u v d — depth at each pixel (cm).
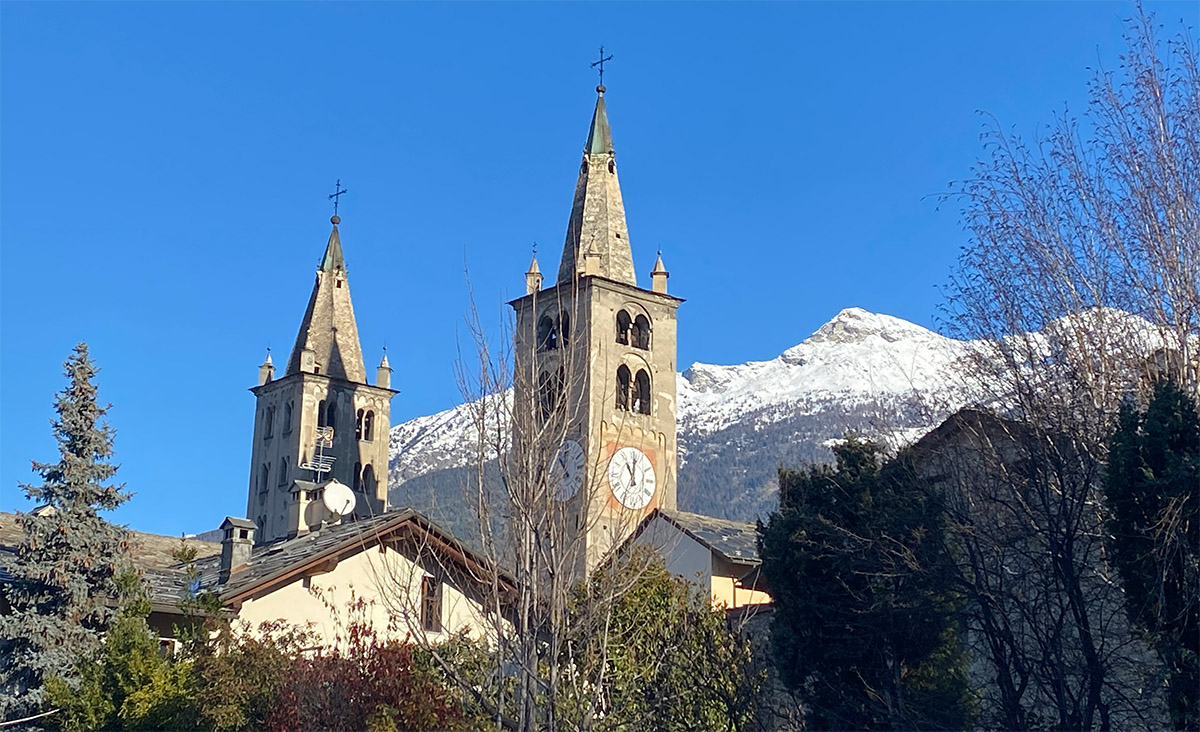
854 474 3030
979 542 2802
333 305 11450
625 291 7856
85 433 3778
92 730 3038
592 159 8212
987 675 3238
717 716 2927
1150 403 2447
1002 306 2948
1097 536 2603
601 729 2544
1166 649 2306
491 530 2417
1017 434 2858
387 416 11419
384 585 3172
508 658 2467
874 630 2867
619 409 7588
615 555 2691
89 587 3678
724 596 4481
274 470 11094
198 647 3056
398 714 2652
